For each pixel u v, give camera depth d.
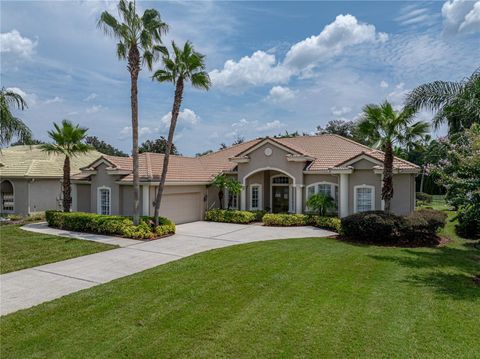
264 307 7.79
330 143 26.81
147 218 19.12
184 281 9.84
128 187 22.27
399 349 5.89
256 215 24.67
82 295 8.69
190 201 24.77
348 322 6.96
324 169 22.08
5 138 15.88
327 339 6.25
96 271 11.23
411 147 17.80
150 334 6.51
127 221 18.11
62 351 5.89
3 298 8.64
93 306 7.92
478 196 10.84
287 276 10.29
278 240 16.95
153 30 17.59
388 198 17.16
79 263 12.30
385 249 14.57
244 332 6.55
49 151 22.14
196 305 7.95
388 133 16.81
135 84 17.73
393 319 7.12
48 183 29.67
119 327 6.82
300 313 7.43
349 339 6.25
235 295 8.62
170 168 24.69
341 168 20.97
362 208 21.12
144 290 9.05
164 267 11.51
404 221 15.86
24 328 6.81
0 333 6.59
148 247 15.22
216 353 5.80
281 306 7.84
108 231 18.36
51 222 21.45
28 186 28.17
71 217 19.98
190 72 18.75
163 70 18.81
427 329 6.66
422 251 14.20
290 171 23.41
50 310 7.70
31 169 28.58
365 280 9.91
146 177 21.17
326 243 16.00
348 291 8.90
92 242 16.02
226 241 16.86
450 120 14.57
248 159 24.72
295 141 28.78
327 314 7.38
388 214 16.75
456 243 15.98
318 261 12.23
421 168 19.72
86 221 19.27
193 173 25.88
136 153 18.05
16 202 28.67
